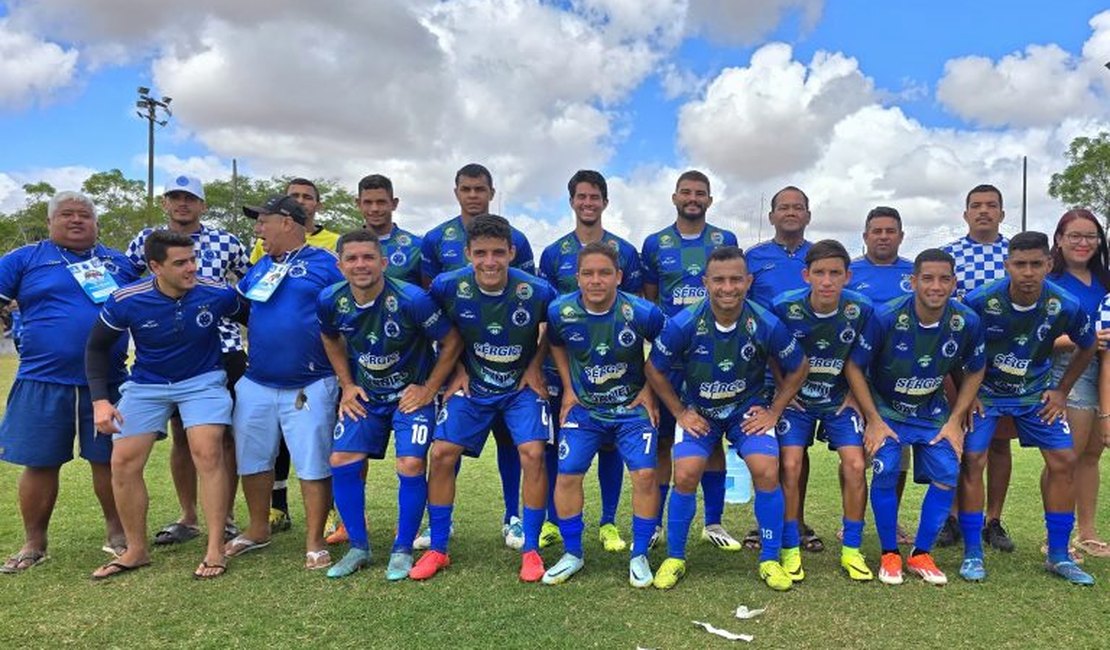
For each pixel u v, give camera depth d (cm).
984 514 465
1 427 425
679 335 386
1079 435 437
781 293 450
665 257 493
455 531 491
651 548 454
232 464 476
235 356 491
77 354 427
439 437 405
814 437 441
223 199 4178
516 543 455
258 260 480
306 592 376
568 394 412
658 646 313
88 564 422
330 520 505
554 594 373
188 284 404
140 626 335
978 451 404
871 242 466
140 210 3572
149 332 405
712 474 463
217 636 324
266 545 457
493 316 398
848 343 404
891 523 400
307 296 425
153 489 606
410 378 420
